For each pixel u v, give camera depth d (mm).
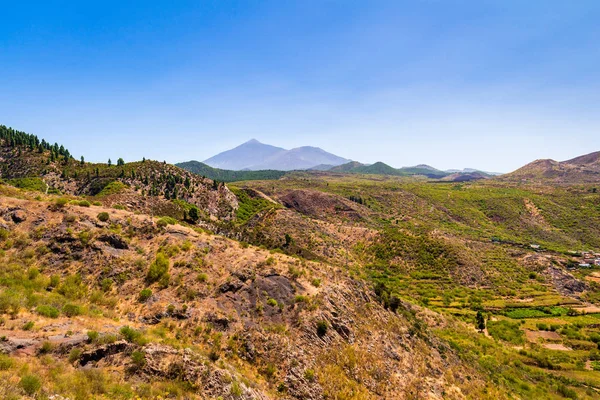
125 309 23766
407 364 32062
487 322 74812
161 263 28938
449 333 60219
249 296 29047
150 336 19766
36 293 21719
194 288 27500
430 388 30500
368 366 27906
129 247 30859
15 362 13508
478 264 106062
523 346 64500
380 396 25750
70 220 31234
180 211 87250
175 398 16250
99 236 30156
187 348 19859
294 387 22438
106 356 16531
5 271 24000
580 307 86375
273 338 25344
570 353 62969
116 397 14359
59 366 14383
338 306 33031
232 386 18672
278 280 32219
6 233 27719
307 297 31141
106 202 94250
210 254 33219
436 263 105312
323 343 27484
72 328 17891
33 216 30781
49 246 28141
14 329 16062
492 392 35375
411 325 42281
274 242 69250
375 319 36375
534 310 83750
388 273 98438
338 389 23953
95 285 25734
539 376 50062
